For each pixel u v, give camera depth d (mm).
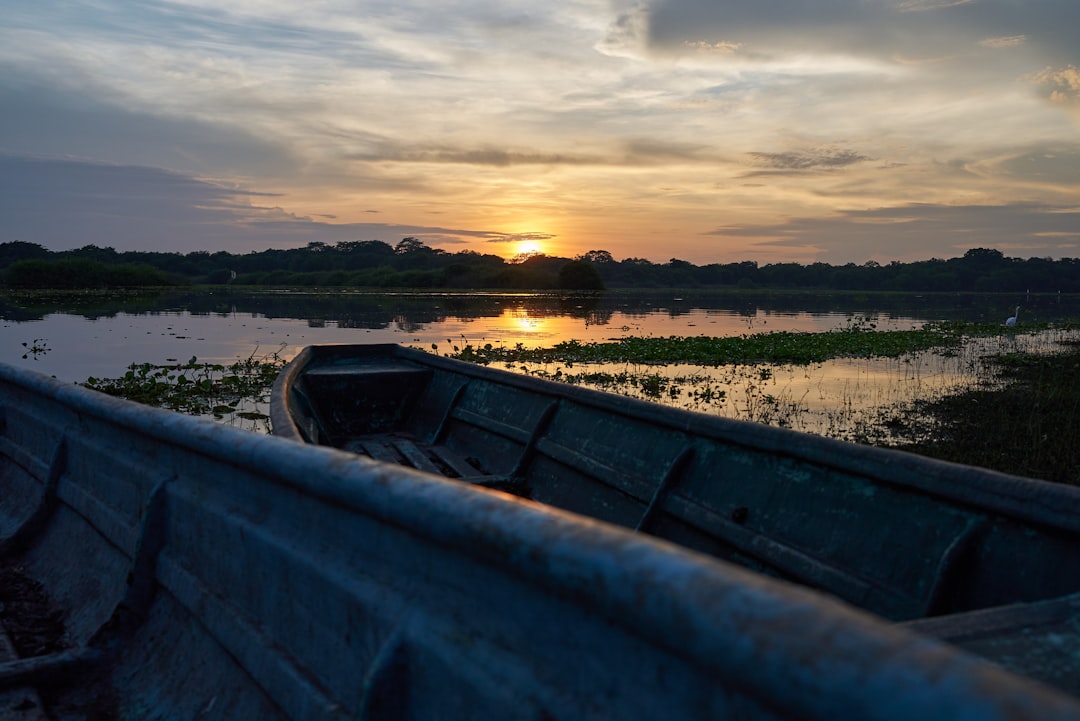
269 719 1931
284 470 1886
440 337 17797
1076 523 1963
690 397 9789
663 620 959
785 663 805
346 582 1708
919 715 694
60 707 2373
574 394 4434
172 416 2588
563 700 1191
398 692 1521
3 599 3193
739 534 2934
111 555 3059
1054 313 37969
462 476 4699
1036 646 1407
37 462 3910
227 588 2225
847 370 12562
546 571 1160
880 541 2502
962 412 8766
